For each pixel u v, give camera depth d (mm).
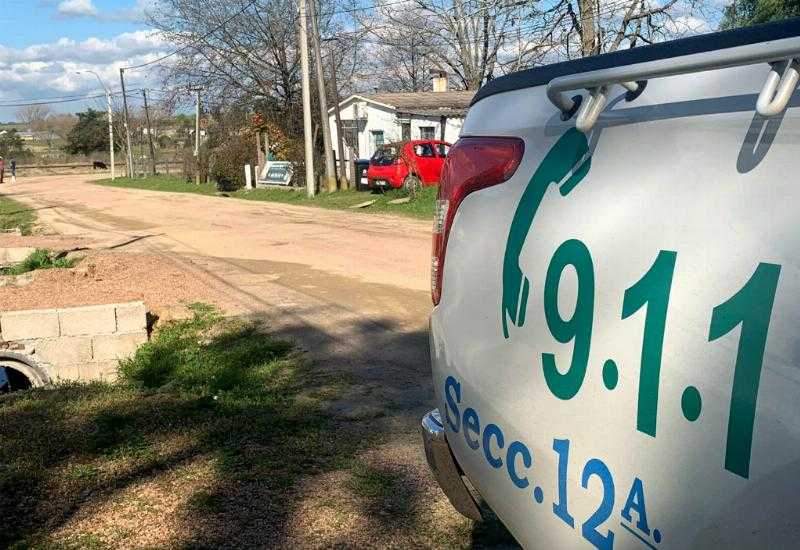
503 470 2215
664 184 1654
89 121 87938
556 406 1934
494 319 2250
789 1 13648
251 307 9227
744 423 1392
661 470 1579
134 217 24219
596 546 1791
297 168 30203
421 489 4094
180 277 11445
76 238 18188
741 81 1526
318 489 4125
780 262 1363
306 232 16891
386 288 10086
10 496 4047
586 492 1818
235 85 34562
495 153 2354
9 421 5141
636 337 1656
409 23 33812
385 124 32062
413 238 15125
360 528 3715
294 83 34469
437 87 35688
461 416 2482
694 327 1511
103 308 8047
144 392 5871
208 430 4965
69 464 4453
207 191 35906
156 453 4602
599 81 1764
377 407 5453
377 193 24656
